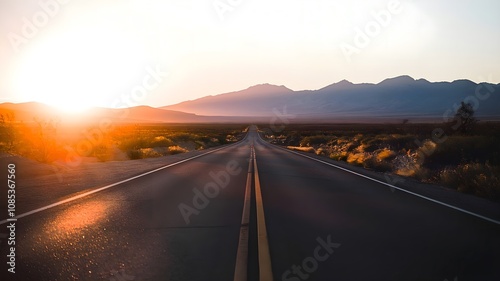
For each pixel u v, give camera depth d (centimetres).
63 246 621
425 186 1371
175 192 1162
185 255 583
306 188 1291
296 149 4300
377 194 1175
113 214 859
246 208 944
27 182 1326
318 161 2458
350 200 1068
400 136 4012
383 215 876
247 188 1273
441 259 575
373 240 671
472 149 2328
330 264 548
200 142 5259
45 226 745
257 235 701
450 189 1323
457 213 902
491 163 2000
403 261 564
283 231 730
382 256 586
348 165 2175
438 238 687
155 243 643
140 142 3781
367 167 2159
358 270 527
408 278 500
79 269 521
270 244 644
